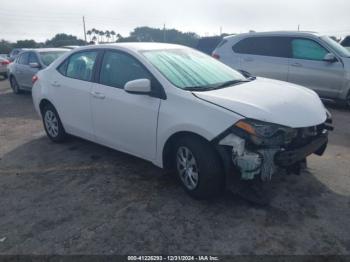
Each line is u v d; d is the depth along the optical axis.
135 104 3.57
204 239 2.71
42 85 5.09
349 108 7.25
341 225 2.84
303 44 7.31
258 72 7.86
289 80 7.49
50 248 2.67
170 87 3.31
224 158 2.88
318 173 3.87
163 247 2.63
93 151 4.84
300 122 2.98
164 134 3.31
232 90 3.38
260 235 2.74
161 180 3.80
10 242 2.77
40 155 4.78
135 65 3.71
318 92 7.22
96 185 3.73
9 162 4.57
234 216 3.02
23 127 6.50
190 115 3.06
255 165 2.77
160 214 3.09
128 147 3.89
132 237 2.77
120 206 3.26
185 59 3.97
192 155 3.14
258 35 7.90
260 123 2.79
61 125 4.98
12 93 11.34
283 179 3.72
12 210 3.28
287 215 3.01
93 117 4.23
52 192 3.62
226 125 2.85
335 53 6.90
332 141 5.01
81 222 3.01
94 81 4.18
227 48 8.34
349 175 3.80
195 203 3.25
